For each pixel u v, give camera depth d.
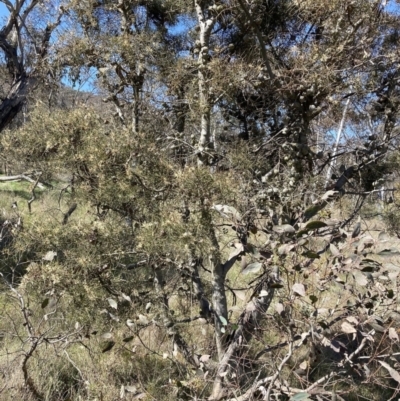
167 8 3.49
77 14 2.98
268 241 2.11
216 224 2.45
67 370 3.12
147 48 2.92
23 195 9.11
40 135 2.35
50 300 2.47
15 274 4.09
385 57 3.03
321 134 3.44
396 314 2.01
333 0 2.59
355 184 3.43
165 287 3.10
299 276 1.99
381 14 2.87
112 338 2.70
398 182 3.19
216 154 2.78
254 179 2.77
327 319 2.27
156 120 3.16
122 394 2.47
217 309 2.87
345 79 2.90
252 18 2.67
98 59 2.91
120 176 2.33
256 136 3.19
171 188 2.42
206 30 2.92
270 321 2.46
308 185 2.75
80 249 2.41
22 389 2.80
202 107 2.72
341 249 1.90
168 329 2.92
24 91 6.23
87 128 2.33
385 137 3.30
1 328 3.47
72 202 2.72
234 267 4.65
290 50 3.04
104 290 2.50
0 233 3.33
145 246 2.30
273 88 2.78
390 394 3.05
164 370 3.05
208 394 2.76
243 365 2.55
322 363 3.00
